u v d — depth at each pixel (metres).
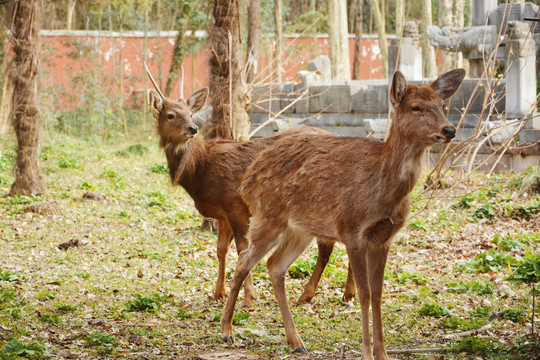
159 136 7.58
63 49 25.97
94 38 26.27
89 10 25.97
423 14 25.09
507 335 5.93
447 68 25.22
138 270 8.44
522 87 14.02
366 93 16.88
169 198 13.37
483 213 10.83
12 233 10.33
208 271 8.52
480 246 9.31
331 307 7.07
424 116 4.89
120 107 24.58
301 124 17.81
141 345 5.67
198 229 10.88
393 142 5.06
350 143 5.49
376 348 5.22
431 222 10.63
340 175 5.33
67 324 6.20
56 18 28.27
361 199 5.16
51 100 23.50
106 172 15.91
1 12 13.91
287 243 5.94
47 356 5.23
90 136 23.39
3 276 7.68
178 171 7.42
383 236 5.17
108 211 12.22
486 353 5.43
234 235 7.32
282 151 5.87
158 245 9.88
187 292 7.59
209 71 10.77
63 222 11.22
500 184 12.38
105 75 25.31
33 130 13.02
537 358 5.10
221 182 7.34
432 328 6.31
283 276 5.88
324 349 5.70
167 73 28.80
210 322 6.49
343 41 25.47
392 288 7.64
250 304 7.13
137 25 29.22
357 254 5.20
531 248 8.99
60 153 19.08
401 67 16.30
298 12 39.91
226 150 7.51
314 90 17.73
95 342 5.63
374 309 5.27
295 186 5.61
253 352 5.54
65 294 7.25
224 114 10.59
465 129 14.66
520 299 7.14
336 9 25.84
